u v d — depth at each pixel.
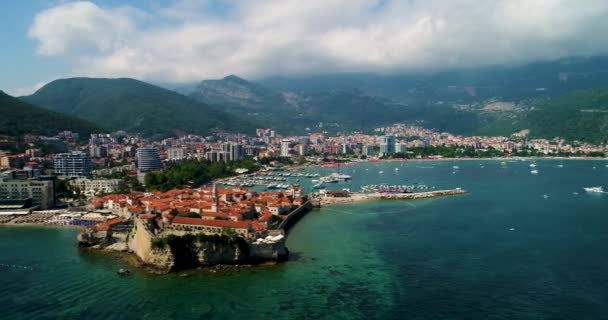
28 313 174.00
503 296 194.62
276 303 185.75
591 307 183.62
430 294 196.75
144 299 188.25
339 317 174.00
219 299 189.50
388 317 174.50
